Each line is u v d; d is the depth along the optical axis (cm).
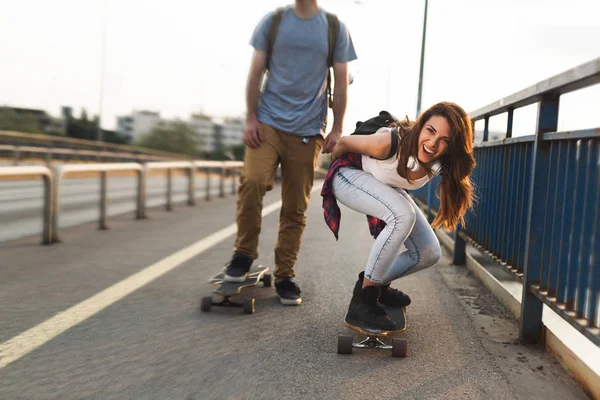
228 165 1362
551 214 291
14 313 350
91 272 472
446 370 270
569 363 270
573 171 268
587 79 237
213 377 256
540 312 307
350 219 880
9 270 477
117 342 301
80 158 2880
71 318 341
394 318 326
